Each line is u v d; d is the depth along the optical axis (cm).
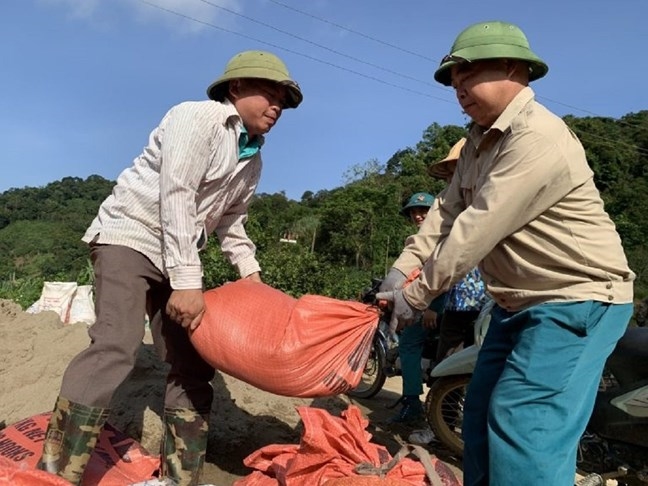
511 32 233
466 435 253
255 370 266
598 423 327
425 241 271
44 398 368
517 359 224
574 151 224
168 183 257
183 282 260
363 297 314
